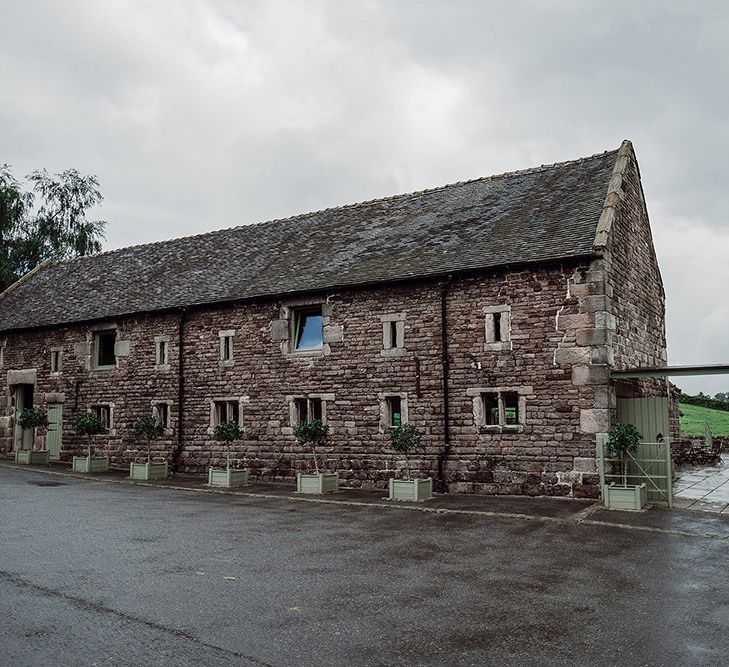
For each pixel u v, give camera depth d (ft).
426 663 16.72
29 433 70.28
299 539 30.78
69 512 37.24
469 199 58.70
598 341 42.27
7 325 71.26
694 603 21.36
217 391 56.54
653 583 23.61
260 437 54.03
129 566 25.50
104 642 17.72
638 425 43.83
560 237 45.50
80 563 25.80
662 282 61.00
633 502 38.09
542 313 44.19
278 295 53.36
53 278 80.74
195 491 47.14
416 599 21.77
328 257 56.90
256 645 17.70
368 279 49.65
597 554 27.86
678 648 17.72
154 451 59.41
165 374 59.57
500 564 26.25
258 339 54.90
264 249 64.59
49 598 21.36
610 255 44.14
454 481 45.80
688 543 29.86
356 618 19.92
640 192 54.29
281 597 21.86
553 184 54.95
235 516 36.83
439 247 51.06
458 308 46.98
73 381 65.57
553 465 42.96
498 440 44.83
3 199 101.96
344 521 35.40
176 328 59.41
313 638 18.26
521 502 41.04
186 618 19.71
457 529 33.19
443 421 46.68
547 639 18.34
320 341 53.26
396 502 41.65
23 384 69.82
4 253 101.86
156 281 66.74
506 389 44.80
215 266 64.90
